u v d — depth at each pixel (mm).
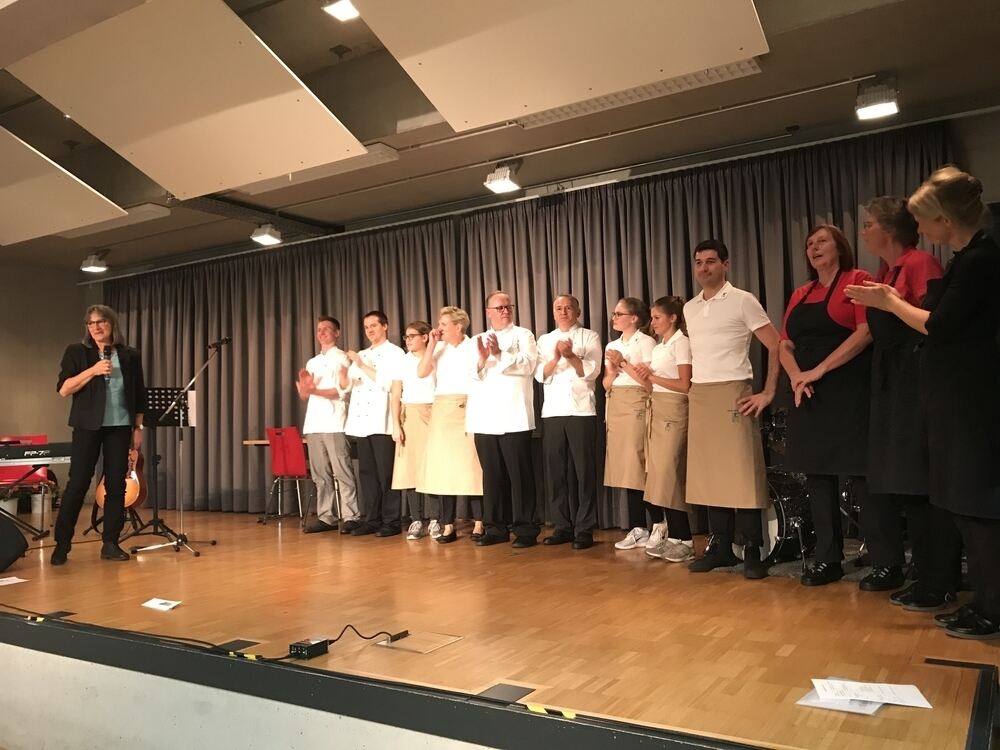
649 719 1934
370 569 4254
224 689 2469
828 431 3373
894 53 4145
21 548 4391
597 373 4930
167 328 8266
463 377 5211
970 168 4863
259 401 7590
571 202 6047
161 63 4355
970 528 2506
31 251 7996
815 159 5176
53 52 4395
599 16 3561
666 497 4219
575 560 4359
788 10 3846
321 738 2268
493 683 2246
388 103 4957
